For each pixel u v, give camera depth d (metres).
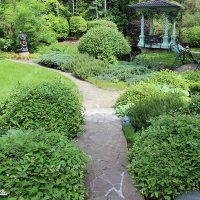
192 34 22.66
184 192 4.32
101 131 7.04
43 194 3.90
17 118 6.38
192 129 4.88
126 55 18.78
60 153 4.34
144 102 7.51
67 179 4.16
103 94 10.88
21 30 19.80
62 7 26.80
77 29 26.41
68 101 6.81
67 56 16.19
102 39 16.30
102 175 5.28
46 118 6.42
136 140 5.45
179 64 16.14
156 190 4.46
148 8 20.08
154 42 20.28
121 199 4.64
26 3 20.95
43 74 13.34
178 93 8.66
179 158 4.57
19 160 4.08
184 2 25.70
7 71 13.53
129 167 5.04
